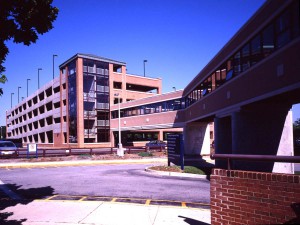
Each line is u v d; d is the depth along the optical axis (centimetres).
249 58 1466
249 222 484
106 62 5194
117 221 690
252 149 1557
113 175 1594
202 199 959
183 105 3481
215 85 2114
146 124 4225
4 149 2742
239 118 1596
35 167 2127
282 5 1097
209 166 2039
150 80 6075
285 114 1530
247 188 491
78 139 4691
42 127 6306
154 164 2336
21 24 589
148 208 815
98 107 4984
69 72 5081
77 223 672
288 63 1058
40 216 732
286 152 1511
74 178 1468
